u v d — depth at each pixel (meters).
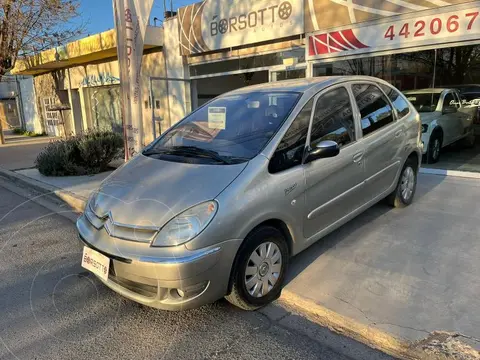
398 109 4.92
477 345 2.51
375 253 3.93
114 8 6.34
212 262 2.70
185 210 2.75
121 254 2.74
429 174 7.16
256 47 10.16
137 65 6.45
